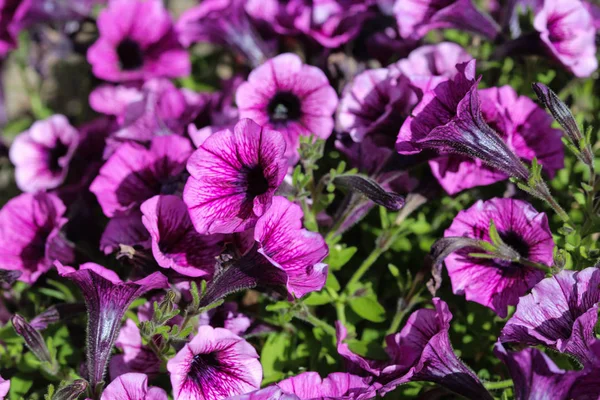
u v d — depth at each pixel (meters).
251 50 0.80
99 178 0.69
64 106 0.96
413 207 0.69
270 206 0.61
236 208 0.63
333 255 0.69
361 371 0.64
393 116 0.70
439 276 0.64
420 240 0.73
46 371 0.68
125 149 0.69
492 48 0.80
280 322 0.69
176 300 0.64
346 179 0.66
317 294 0.68
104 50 0.81
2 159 0.87
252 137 0.62
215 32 0.80
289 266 0.62
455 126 0.63
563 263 0.62
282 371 0.69
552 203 0.64
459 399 0.67
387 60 0.79
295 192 0.66
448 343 0.61
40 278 0.74
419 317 0.64
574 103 0.78
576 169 0.74
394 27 0.81
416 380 0.63
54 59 0.96
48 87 0.96
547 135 0.69
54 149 0.79
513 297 0.64
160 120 0.73
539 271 0.64
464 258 0.65
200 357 0.61
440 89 0.64
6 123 0.92
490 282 0.65
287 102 0.70
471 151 0.64
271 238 0.62
